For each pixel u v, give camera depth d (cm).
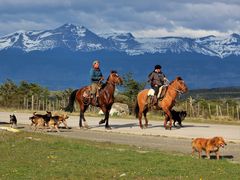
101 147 2447
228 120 4631
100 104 3481
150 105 3481
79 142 2619
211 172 1859
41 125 3353
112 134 3180
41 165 1995
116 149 2378
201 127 3638
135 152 2278
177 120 3662
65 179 1786
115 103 5309
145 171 1880
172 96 3397
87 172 1872
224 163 2014
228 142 2756
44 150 2319
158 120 4431
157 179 1770
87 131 3359
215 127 3650
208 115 5100
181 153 2308
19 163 2041
